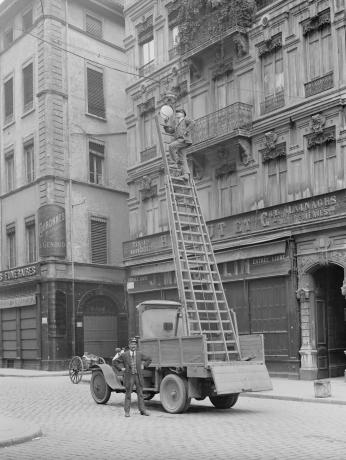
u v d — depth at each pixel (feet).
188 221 60.03
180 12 96.58
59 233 114.11
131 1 111.65
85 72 123.65
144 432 40.78
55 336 111.75
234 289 86.33
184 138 63.57
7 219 127.85
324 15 77.61
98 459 31.94
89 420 47.62
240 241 84.48
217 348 52.80
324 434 38.24
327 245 73.92
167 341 52.54
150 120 106.93
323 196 74.13
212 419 46.47
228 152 89.97
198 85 95.96
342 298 81.51
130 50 111.86
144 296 102.73
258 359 51.67
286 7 82.53
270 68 85.10
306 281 76.69
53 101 117.29
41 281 114.52
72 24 122.42
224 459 30.96
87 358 85.05
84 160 121.29
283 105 82.43
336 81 75.36
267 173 84.43
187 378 50.67
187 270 55.26
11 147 128.06
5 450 35.17
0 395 69.31
